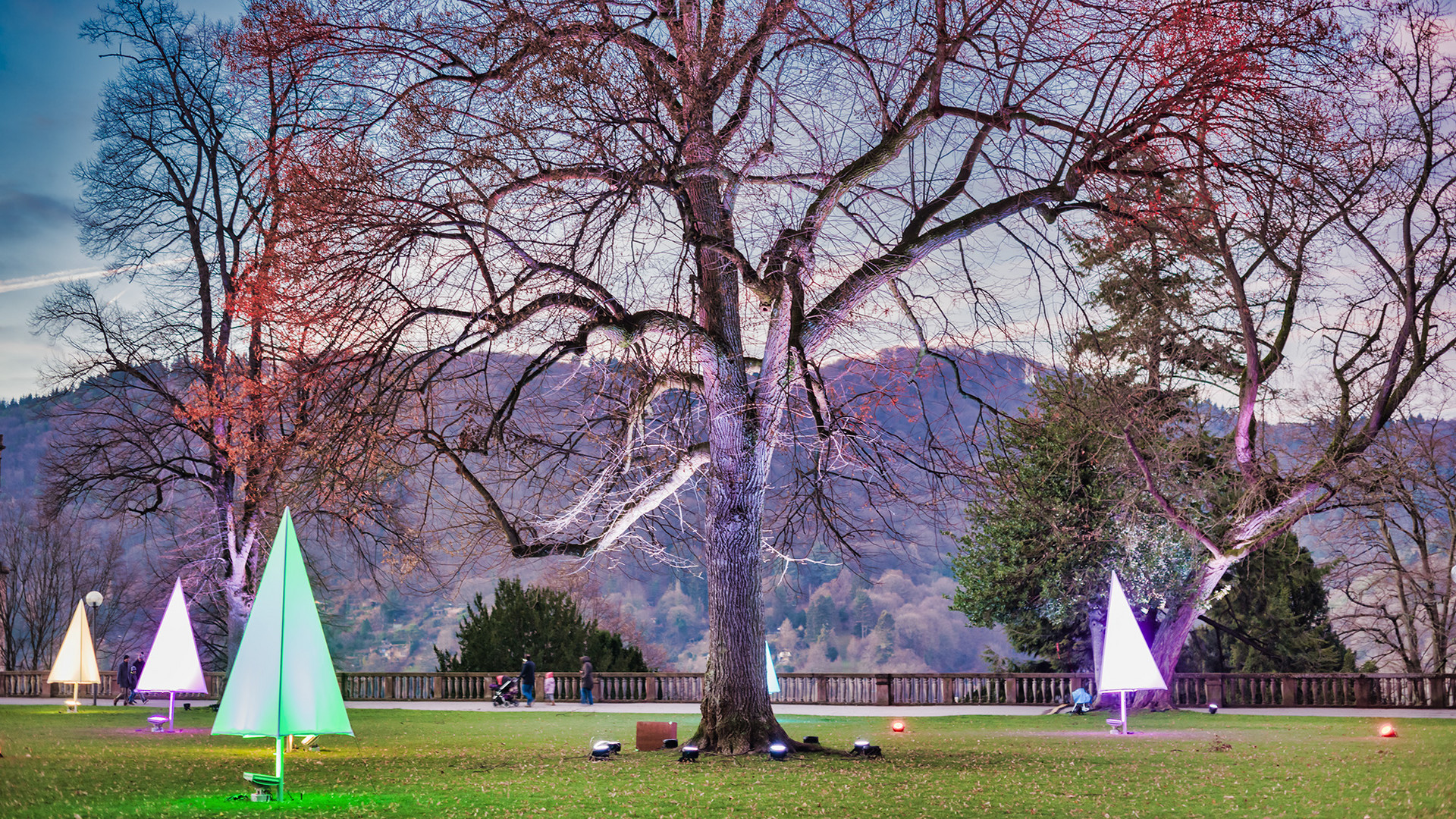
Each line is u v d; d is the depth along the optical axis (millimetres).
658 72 17531
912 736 24281
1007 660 46812
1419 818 11734
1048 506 33188
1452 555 41656
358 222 15680
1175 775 15930
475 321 16109
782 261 17578
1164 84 15297
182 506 39594
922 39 16312
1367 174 21438
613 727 27547
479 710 35656
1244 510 30656
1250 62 15148
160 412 33781
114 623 67562
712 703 18875
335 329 15672
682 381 18859
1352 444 30578
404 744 22250
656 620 82250
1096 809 12516
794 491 20406
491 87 15914
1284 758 18562
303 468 16172
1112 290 26781
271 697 13117
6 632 62219
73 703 34438
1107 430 28766
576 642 45031
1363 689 34375
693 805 12914
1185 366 31469
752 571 18906
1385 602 45781
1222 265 27766
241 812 12367
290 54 16422
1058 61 15805
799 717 32156
